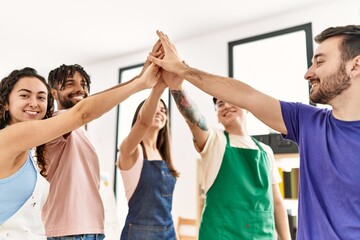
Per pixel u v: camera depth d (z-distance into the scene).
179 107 1.61
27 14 3.70
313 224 1.00
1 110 1.30
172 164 1.88
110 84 5.00
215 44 4.10
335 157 0.98
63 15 3.72
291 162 3.19
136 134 1.60
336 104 1.05
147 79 1.47
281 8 3.54
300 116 1.13
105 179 4.02
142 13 3.66
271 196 1.64
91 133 5.06
